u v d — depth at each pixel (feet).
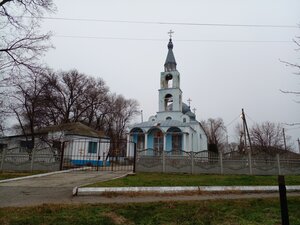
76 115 136.05
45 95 109.91
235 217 20.26
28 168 53.72
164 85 129.08
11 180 38.40
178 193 29.40
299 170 55.77
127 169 56.95
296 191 33.63
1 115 78.48
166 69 132.26
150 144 108.06
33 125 97.14
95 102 147.43
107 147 89.92
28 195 27.20
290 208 23.30
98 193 27.96
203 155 53.93
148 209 21.43
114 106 169.89
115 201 24.59
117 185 30.91
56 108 123.95
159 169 52.31
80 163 70.13
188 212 20.86
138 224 18.45
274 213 21.47
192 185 32.78
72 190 30.19
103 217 18.80
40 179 39.81
